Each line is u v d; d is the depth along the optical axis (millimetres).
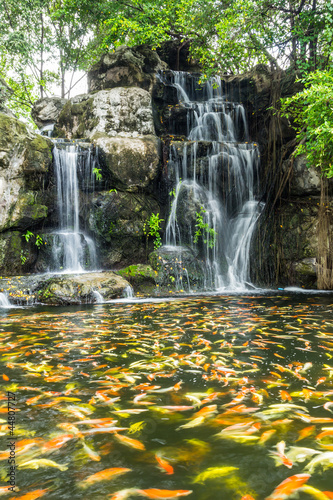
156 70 12516
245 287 9078
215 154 10000
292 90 10641
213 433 1674
